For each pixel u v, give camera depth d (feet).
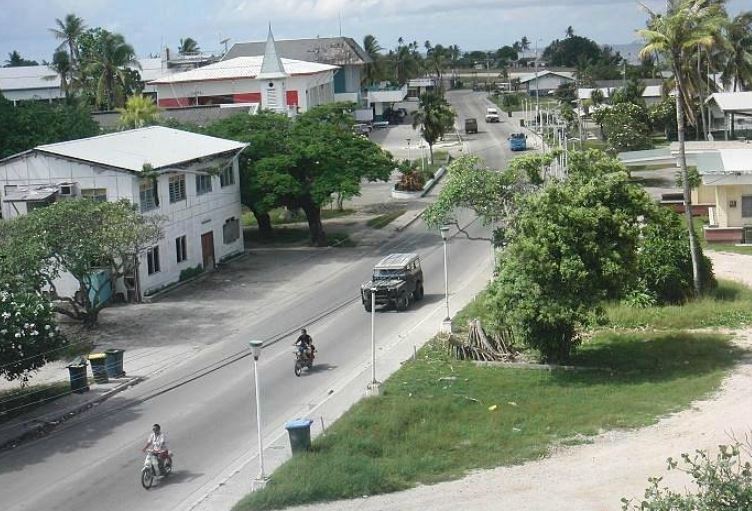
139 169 155.53
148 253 157.58
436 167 294.25
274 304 150.30
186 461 87.51
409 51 554.05
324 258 184.75
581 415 90.74
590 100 399.24
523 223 105.60
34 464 89.76
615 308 128.06
